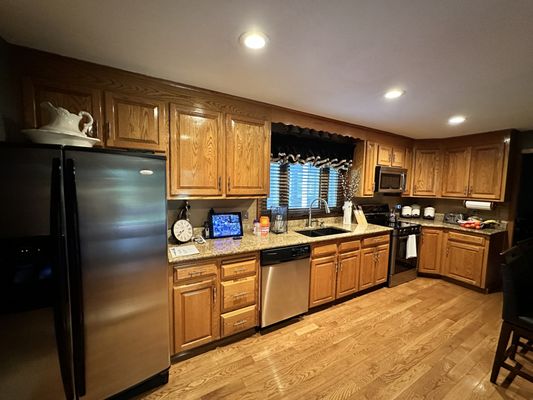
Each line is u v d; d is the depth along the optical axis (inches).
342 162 127.9
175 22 46.9
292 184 122.1
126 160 55.3
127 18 45.9
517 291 64.9
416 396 63.1
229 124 86.4
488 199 130.6
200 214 96.2
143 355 61.3
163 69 66.9
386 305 110.7
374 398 62.3
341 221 138.7
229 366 72.6
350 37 50.4
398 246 130.5
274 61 61.4
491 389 65.4
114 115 67.5
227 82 74.5
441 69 63.2
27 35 52.1
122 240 55.9
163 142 74.9
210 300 76.7
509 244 132.1
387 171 136.6
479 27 45.7
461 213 151.7
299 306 95.8
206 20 46.0
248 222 107.3
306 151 115.5
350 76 68.6
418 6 40.6
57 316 47.8
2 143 42.6
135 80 69.7
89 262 51.5
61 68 61.1
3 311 44.2
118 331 57.0
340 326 93.7
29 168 44.6
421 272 144.9
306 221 126.1
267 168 96.3
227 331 80.1
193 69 66.5
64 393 50.4
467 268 130.0
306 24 46.4
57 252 46.9
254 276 85.1
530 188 129.6
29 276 45.4
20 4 42.1
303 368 72.2
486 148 130.6
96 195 51.5
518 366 67.0
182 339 72.8
